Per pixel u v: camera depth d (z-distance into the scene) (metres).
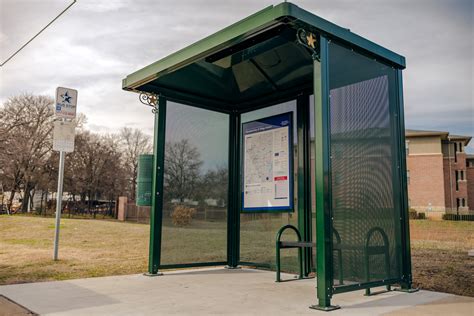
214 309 3.77
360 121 4.37
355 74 4.39
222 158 6.92
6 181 33.91
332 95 4.04
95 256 7.77
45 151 35.91
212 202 6.69
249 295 4.46
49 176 35.59
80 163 38.75
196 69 5.82
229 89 6.52
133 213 25.39
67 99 7.22
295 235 5.96
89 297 4.29
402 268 4.70
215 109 6.93
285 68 5.77
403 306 3.93
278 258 5.49
